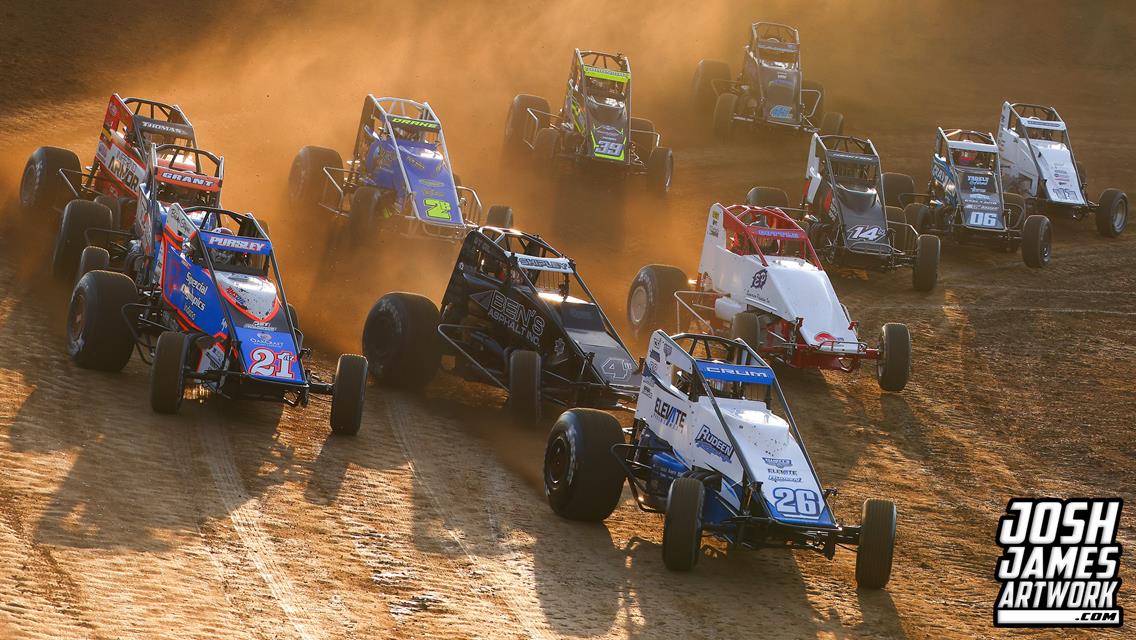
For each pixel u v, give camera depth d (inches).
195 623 1195.9
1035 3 7795.3
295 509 1526.8
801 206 3730.3
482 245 2228.1
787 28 4997.5
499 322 2161.7
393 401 2071.9
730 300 2625.5
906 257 3329.2
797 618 1443.2
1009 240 3818.9
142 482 1514.5
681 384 1707.7
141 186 2324.1
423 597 1344.7
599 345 2038.6
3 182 2979.8
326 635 1218.0
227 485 1558.8
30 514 1362.0
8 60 4215.1
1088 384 2706.7
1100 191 4813.0
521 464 1861.5
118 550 1320.1
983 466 2169.0
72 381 1815.9
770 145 4874.5
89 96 4084.6
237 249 1898.4
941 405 2487.7
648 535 1660.9
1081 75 6865.2
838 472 2046.0
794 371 2623.0
